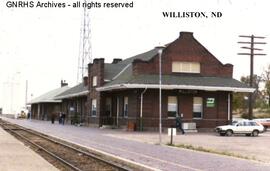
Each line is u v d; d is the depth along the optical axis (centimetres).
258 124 4362
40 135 4109
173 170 1738
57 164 2028
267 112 9406
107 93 5669
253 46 5675
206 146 3003
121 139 3466
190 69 5091
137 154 2338
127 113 5103
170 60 5028
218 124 5000
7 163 1878
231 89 4872
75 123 6700
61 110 8881
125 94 5162
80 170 1739
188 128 4750
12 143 2991
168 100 4900
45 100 9406
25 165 1820
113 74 5784
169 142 3198
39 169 1705
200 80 4978
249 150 2777
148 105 4825
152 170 1708
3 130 4709
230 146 3045
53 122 7562
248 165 1945
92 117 5975
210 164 1953
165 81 4791
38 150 2709
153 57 4984
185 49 5084
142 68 4925
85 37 8669
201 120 4959
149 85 4653
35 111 12112
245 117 8244
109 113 5647
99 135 3959
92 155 2295
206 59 5141
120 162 2073
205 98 4988
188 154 2378
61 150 2727
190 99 4947
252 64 5681
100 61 5641
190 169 1773
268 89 9931
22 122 8175
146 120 4809
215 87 4816
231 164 1967
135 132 4503
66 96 7244
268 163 2050
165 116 4869
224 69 5175
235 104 9406
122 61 6556
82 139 3438
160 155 2303
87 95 6222
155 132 4541
